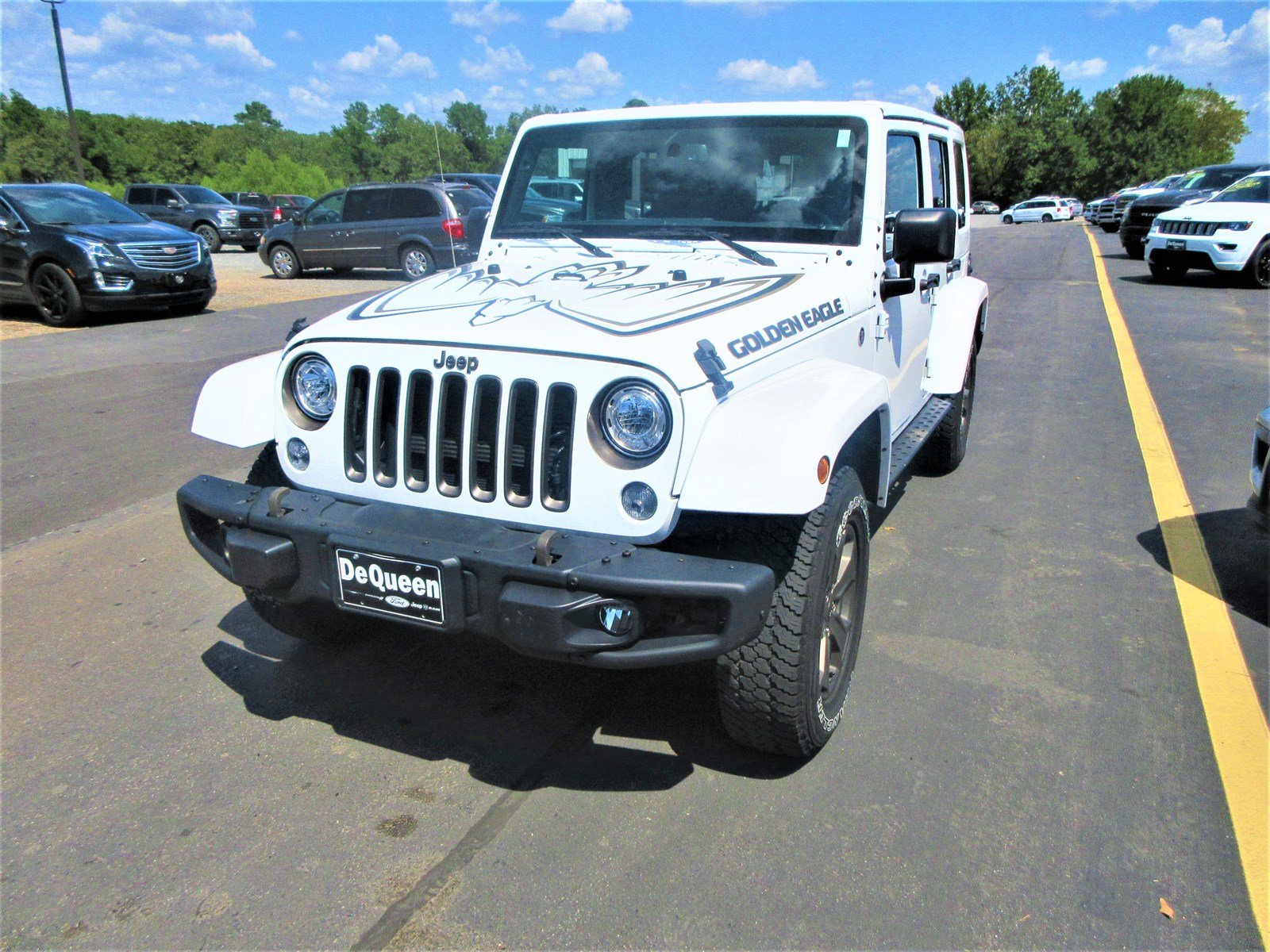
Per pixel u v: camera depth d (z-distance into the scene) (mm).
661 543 2508
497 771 2729
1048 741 2811
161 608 3822
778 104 3508
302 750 2840
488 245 3801
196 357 9250
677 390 2246
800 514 2213
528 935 2109
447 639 3562
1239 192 14391
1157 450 5906
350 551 2420
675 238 3504
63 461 5797
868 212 3344
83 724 2979
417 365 2527
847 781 2646
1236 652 3340
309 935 2121
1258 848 2344
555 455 2396
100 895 2246
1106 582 3957
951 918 2139
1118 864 2295
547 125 3844
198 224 25391
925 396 4859
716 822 2482
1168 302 12422
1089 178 84000
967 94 96312
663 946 2074
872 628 3553
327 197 16875
